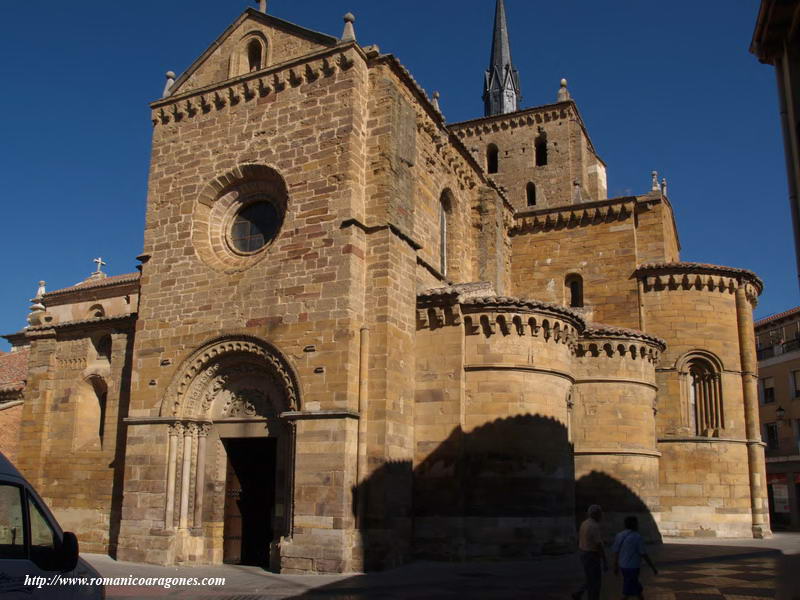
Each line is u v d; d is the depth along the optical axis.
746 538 37.31
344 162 27.31
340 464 24.69
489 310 28.45
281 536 25.38
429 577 22.78
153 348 29.56
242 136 30.06
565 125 50.91
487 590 20.22
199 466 28.03
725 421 38.34
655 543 33.28
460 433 27.53
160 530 27.39
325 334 26.12
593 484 33.03
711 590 20.25
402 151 28.86
